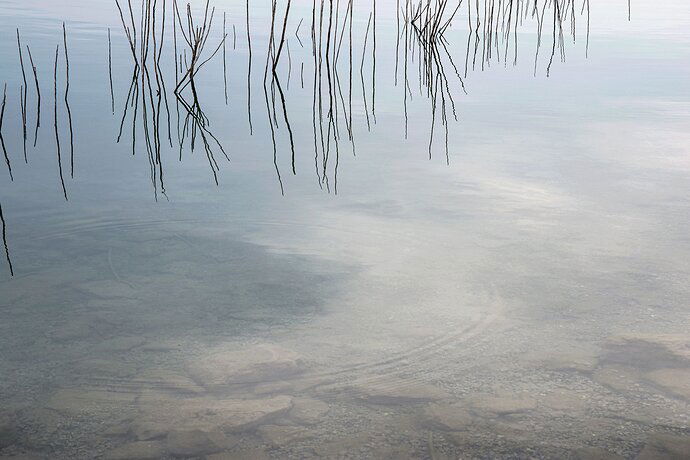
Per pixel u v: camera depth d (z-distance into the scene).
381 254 5.78
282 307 4.91
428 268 5.51
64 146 8.38
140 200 6.87
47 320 4.69
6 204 6.65
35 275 5.33
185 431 3.53
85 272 5.41
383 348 4.35
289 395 3.85
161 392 3.88
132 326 4.61
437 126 9.62
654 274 5.38
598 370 4.06
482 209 6.73
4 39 14.23
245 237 6.09
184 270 5.48
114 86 11.09
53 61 12.52
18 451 3.41
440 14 4.76
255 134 9.12
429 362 4.19
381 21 18.41
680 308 4.86
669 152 8.59
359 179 7.55
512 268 5.49
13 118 9.28
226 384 3.96
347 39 15.58
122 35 15.35
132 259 5.65
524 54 14.77
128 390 3.91
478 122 9.82
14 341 4.42
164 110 9.99
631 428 3.54
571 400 3.77
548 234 6.14
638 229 6.26
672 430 3.52
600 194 7.14
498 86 12.05
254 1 21.33
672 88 12.12
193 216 6.53
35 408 3.74
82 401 3.79
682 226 6.34
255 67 12.87
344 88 11.70
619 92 11.73
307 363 4.17
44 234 6.07
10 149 8.20
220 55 13.65
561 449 3.38
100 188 7.13
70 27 16.14
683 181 7.55
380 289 5.18
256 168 7.88
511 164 8.07
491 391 3.87
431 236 6.12
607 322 4.66
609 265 5.54
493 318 4.72
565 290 5.12
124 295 5.05
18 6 19.12
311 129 9.40
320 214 6.61
